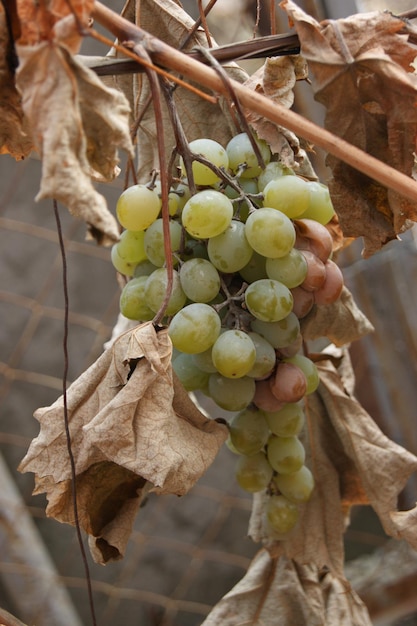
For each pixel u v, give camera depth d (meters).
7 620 0.69
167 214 0.59
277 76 0.63
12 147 0.61
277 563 0.73
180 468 0.59
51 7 0.55
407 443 1.22
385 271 1.15
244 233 0.61
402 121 0.61
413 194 0.59
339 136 0.62
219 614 0.72
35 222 1.37
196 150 0.62
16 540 1.22
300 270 0.62
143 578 1.38
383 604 1.19
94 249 1.40
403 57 0.61
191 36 0.66
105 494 0.63
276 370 0.64
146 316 0.64
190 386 0.65
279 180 0.62
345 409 0.72
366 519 1.39
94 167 0.57
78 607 1.36
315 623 0.71
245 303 0.62
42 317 1.39
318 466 0.73
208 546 1.40
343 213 0.64
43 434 0.61
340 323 0.70
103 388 0.60
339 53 0.60
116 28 0.58
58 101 0.55
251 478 0.68
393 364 1.19
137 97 0.69
